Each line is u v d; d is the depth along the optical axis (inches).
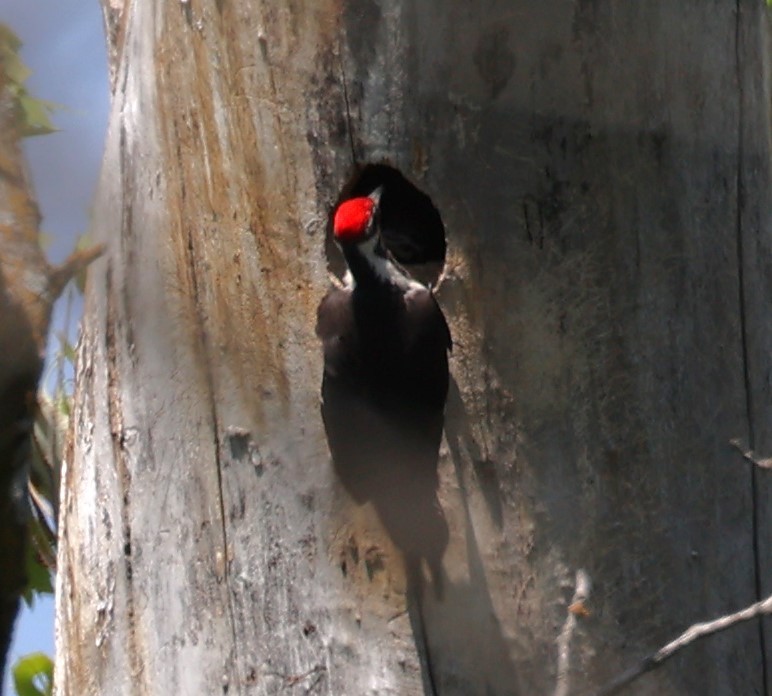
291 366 326.0
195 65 336.5
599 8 319.3
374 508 308.7
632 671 261.9
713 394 333.1
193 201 337.4
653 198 325.7
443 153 320.5
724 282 338.3
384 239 354.9
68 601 368.5
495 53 318.3
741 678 331.3
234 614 324.8
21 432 308.8
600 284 320.5
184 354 336.2
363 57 322.0
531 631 312.8
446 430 317.7
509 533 315.0
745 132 348.5
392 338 303.7
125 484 346.9
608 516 317.4
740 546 335.3
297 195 327.3
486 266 318.7
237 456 327.6
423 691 309.7
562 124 319.9
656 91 326.6
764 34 360.8
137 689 338.0
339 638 315.9
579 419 318.0
